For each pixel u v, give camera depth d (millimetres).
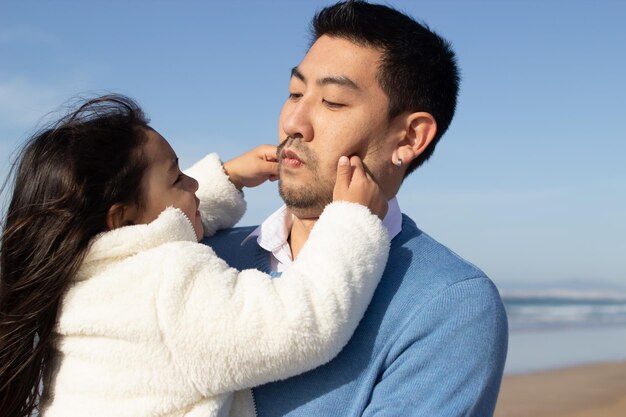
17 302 2025
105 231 2109
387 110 2287
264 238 2447
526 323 22859
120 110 2258
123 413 1900
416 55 2311
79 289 2006
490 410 2045
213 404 1942
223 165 2799
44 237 2014
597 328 21266
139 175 2170
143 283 1959
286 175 2299
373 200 2154
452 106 2518
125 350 1916
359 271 1985
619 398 10117
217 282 1965
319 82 2268
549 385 11109
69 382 1978
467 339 1992
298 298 1916
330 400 2008
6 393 2012
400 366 1998
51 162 2068
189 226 2201
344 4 2312
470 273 2102
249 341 1890
